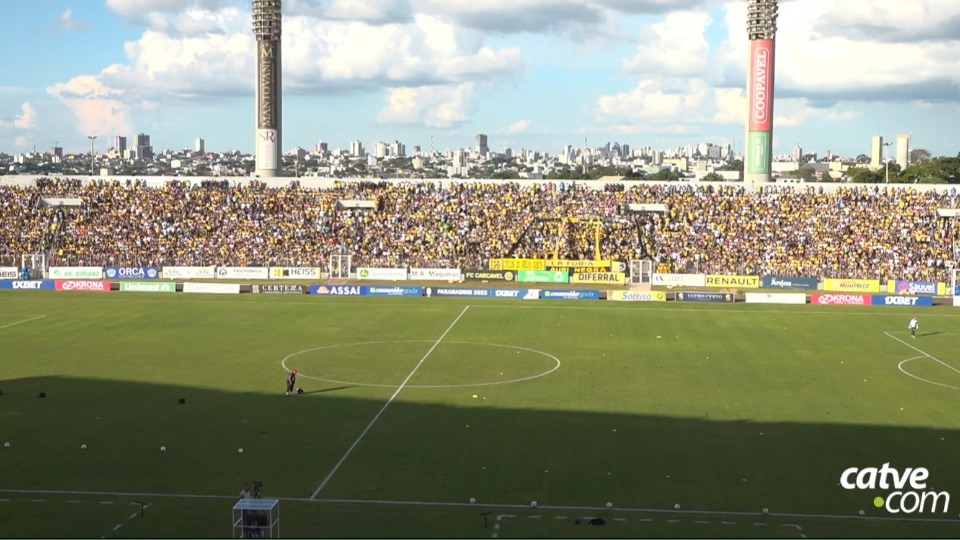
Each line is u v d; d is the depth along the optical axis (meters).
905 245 143.12
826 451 56.78
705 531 43.97
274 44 172.88
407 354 85.88
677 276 137.38
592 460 54.75
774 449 57.06
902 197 152.62
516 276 140.38
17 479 51.16
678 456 55.56
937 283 128.88
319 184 164.12
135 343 90.62
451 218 154.88
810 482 51.28
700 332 98.56
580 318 108.06
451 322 104.69
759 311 114.56
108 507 46.69
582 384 74.00
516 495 48.97
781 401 68.81
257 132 174.75
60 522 44.47
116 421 62.88
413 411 65.69
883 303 121.06
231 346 89.31
